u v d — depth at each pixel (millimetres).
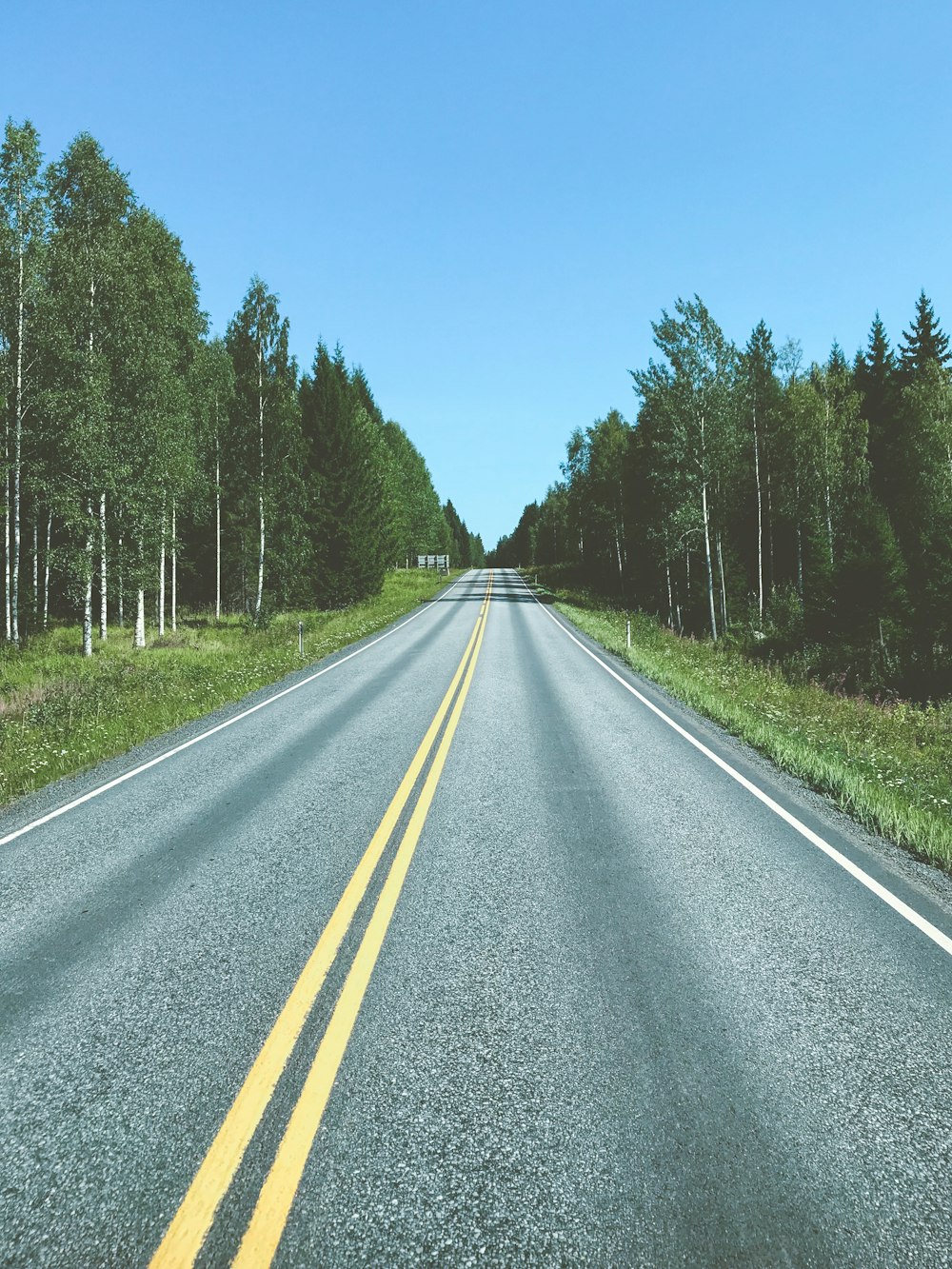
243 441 32500
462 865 5566
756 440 39188
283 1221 2457
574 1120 2898
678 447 33531
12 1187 2617
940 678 19531
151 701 13891
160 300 25016
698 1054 3309
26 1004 3805
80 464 22453
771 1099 3018
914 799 7574
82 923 4738
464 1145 2773
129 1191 2596
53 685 15750
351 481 43750
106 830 6641
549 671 16797
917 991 3840
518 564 167625
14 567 24062
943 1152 2730
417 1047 3373
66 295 22766
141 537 24641
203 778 8391
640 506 46531
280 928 4605
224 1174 2658
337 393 43156
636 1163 2676
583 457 62938
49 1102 3057
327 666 18844
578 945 4328
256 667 18469
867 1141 2783
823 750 9539
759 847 5953
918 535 32719
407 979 3975
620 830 6340
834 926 4574
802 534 41375
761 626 34750
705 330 32656
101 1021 3633
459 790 7543
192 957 4266
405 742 9828
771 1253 2318
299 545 33375
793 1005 3697
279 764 8867
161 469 24812
